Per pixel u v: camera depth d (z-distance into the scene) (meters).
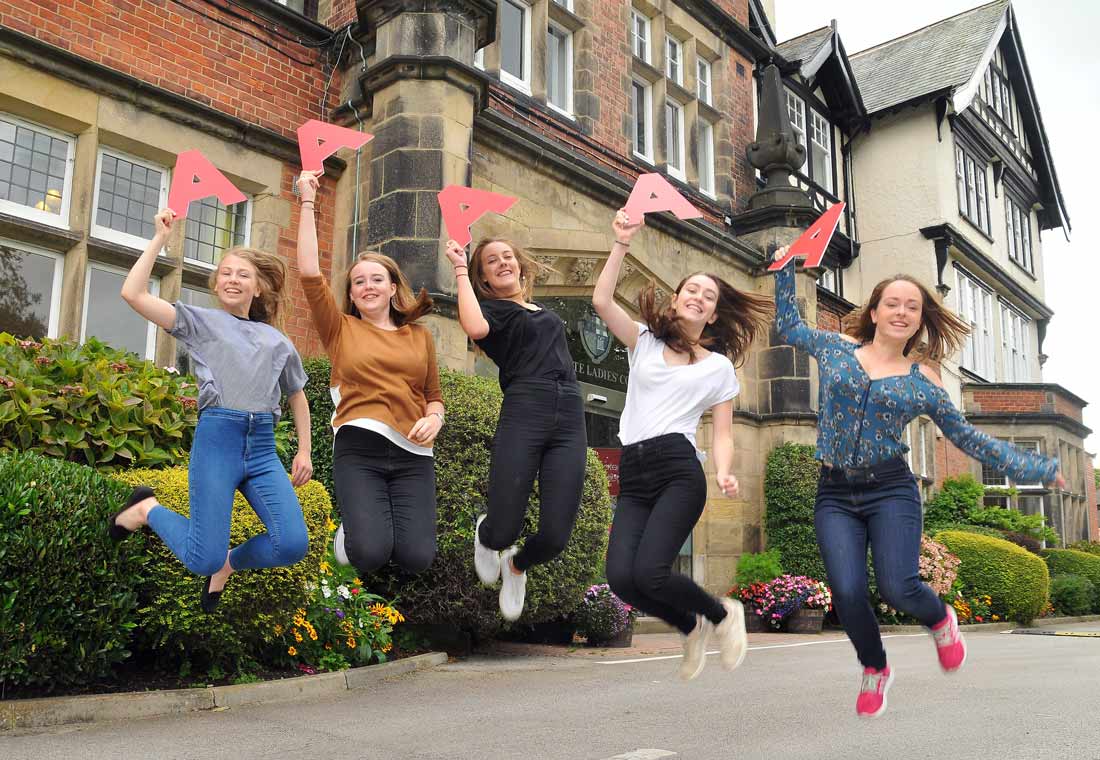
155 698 4.46
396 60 7.81
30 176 6.84
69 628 4.40
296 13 8.45
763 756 3.57
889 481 3.29
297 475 3.84
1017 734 4.08
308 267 3.67
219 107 7.86
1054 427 19.53
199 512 3.38
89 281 7.11
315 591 5.54
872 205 19.23
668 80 12.59
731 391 3.66
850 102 18.30
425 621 6.91
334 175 8.43
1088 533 21.42
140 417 5.54
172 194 3.46
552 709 4.70
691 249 11.58
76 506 4.36
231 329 3.56
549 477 3.67
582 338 11.59
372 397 3.66
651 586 3.32
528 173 9.25
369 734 4.00
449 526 6.60
